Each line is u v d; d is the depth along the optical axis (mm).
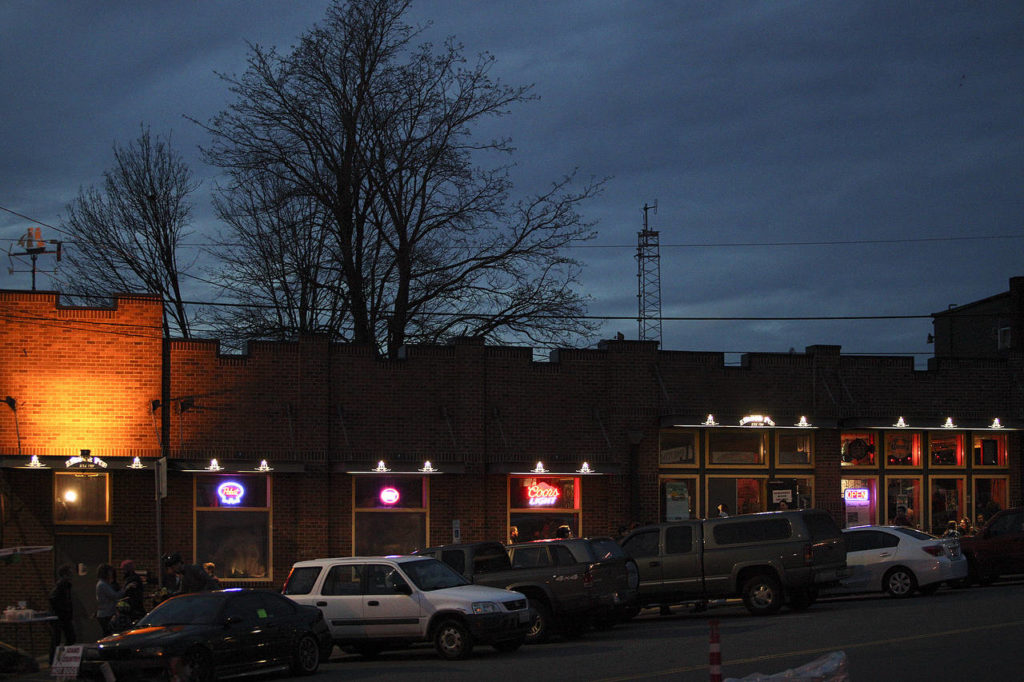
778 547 22703
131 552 27359
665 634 20578
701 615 24812
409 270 36875
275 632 17234
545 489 29953
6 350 27078
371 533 28766
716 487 31016
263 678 17656
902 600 24062
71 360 27328
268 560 28062
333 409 28828
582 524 30016
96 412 27312
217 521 28000
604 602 21406
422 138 36500
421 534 29000
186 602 17438
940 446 32594
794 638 18203
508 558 21812
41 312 27281
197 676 16109
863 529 25547
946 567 24641
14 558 21797
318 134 36219
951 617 19797
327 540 28312
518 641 19875
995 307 43438
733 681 11383
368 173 35781
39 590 26969
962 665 14844
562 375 30312
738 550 22891
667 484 30719
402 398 29203
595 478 30266
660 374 30766
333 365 28938
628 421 30406
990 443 32969
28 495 27172
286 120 36281
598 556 21672
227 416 28062
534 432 29891
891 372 32250
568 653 18625
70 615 21531
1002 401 32844
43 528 27141
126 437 27375
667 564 23234
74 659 16422
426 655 20297
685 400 30922
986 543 26781
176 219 40844
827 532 23031
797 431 31656
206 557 27844
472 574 21609
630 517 30078
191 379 27984
